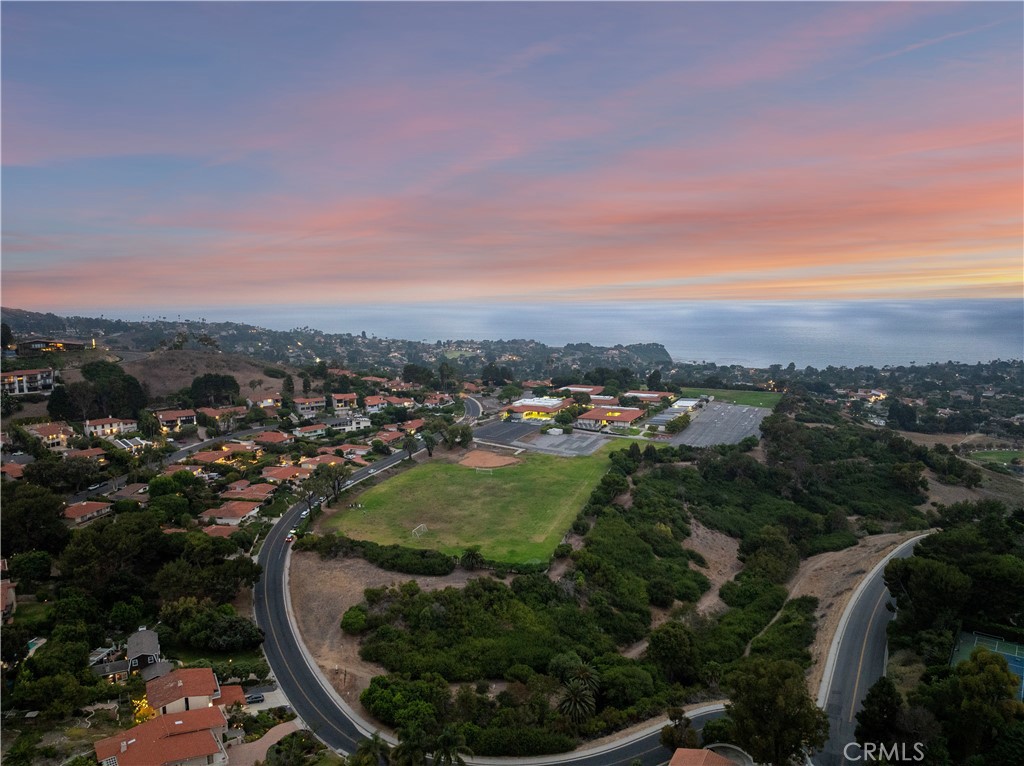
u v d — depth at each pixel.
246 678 67.88
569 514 117.25
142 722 56.00
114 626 75.31
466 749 51.84
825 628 80.12
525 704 63.28
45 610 74.31
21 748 50.38
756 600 94.06
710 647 78.44
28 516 87.88
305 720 62.19
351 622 78.19
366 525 112.38
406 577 92.19
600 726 60.81
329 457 153.88
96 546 82.12
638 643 82.50
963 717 51.56
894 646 71.44
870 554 105.25
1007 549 95.12
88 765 47.56
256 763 51.16
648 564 100.25
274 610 84.50
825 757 54.22
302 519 114.12
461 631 77.31
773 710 49.31
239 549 99.56
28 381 181.00
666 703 65.19
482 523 113.06
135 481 124.88
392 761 51.78
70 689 56.91
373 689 64.50
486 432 189.12
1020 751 48.62
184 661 70.50
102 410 176.00
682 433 186.75
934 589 73.25
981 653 55.22
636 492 127.81
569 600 86.56
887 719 53.53
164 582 81.75
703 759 50.53
